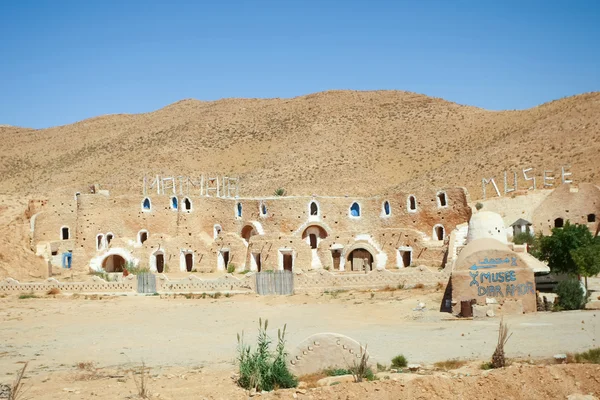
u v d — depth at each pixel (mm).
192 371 27078
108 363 29719
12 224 71625
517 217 63344
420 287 47719
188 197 70438
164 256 66875
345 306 43969
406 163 121500
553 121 107188
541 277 42969
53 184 131000
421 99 155125
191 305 48062
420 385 21797
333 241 63375
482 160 103062
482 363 24688
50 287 54875
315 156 127625
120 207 71062
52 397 23328
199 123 159000
